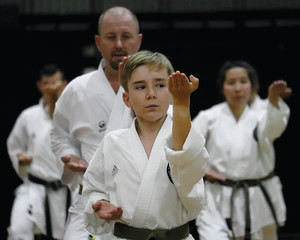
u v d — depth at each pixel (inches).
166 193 269.4
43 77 610.2
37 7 736.3
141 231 271.4
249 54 751.7
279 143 768.3
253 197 496.4
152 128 282.8
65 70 756.6
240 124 513.3
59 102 377.4
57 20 724.7
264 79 761.0
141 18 719.7
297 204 765.9
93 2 729.0
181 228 275.6
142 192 269.4
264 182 503.5
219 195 500.7
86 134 366.6
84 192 292.0
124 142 281.7
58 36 725.9
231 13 719.1
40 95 772.6
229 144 508.7
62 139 384.2
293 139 765.3
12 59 750.5
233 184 501.7
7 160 784.9
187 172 254.7
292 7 725.9
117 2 730.2
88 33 724.7
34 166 585.3
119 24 363.9
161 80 274.4
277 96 444.5
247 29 719.1
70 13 731.4
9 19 715.4
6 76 761.0
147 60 273.3
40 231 568.1
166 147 256.1
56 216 573.9
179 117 251.1
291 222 764.0
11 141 609.9
